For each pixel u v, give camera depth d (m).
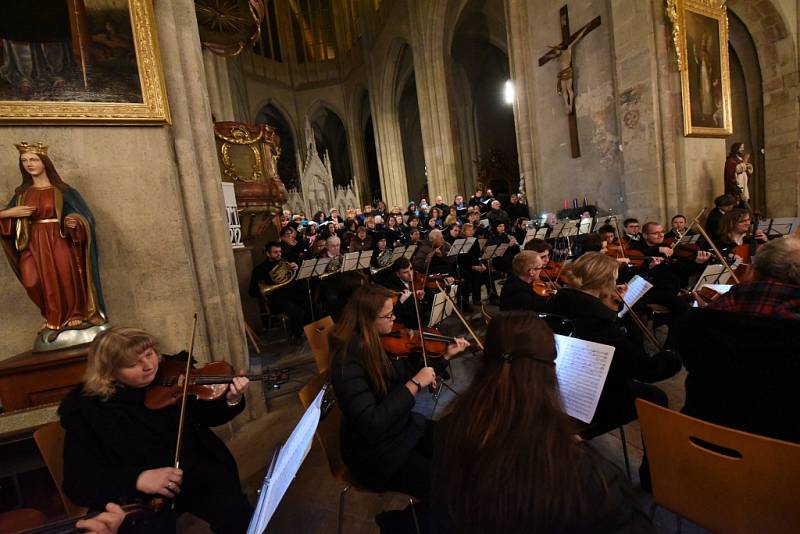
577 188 10.48
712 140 8.65
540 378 0.89
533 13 11.14
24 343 3.07
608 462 0.88
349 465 1.93
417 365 2.79
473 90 22.77
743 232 4.96
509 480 0.77
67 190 2.82
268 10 25.77
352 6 25.66
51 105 2.91
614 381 2.18
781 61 11.34
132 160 3.20
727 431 1.26
